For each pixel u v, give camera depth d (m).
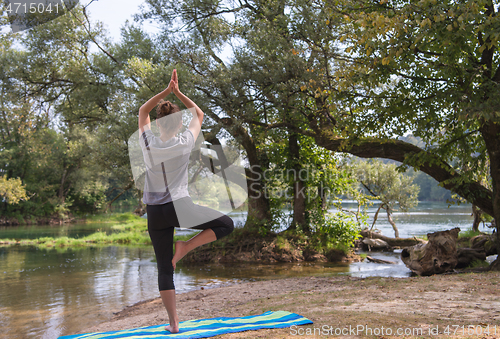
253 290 7.16
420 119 8.94
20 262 14.38
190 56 13.52
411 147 10.77
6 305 7.49
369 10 9.75
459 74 8.34
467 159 9.86
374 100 9.49
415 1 7.71
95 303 7.58
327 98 11.55
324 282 7.48
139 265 13.46
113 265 13.49
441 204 87.31
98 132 16.25
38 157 41.59
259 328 3.14
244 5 14.25
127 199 56.94
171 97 12.70
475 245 12.48
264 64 11.99
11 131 41.31
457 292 5.14
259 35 11.96
